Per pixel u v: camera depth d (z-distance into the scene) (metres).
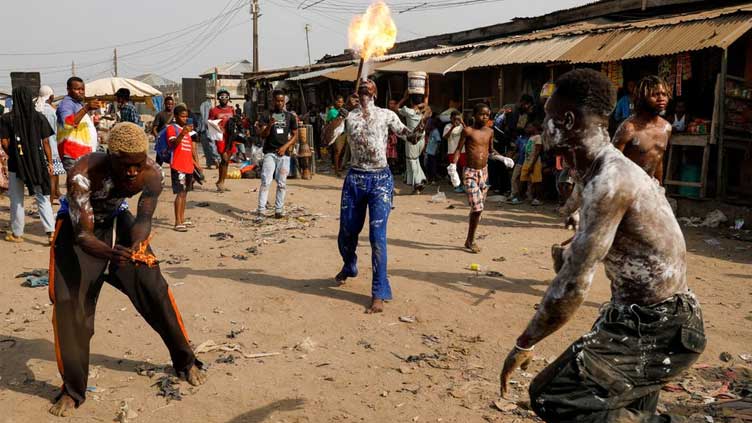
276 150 9.96
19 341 4.95
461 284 6.45
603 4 14.41
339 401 3.98
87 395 4.04
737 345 4.85
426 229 9.43
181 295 6.08
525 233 9.21
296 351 4.79
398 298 5.98
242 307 5.75
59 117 8.41
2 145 8.07
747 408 3.79
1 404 3.91
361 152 5.82
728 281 6.71
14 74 23.02
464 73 15.56
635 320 2.39
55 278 3.82
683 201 10.42
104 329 5.18
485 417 3.76
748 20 9.52
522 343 2.48
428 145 14.67
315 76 18.88
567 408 2.41
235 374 4.37
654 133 5.43
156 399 4.01
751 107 10.27
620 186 2.28
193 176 12.06
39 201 8.30
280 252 7.84
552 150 2.52
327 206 11.38
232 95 33.31
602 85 2.37
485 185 7.84
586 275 2.31
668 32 10.48
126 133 3.65
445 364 4.53
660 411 3.80
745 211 9.51
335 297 6.03
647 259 2.36
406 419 3.75
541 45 12.92
